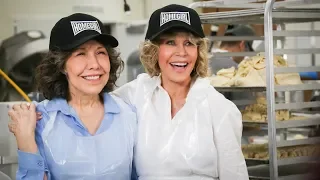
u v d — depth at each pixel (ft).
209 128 7.13
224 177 7.21
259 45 13.97
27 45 16.05
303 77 13.61
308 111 11.26
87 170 6.58
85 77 6.68
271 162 9.34
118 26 16.21
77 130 6.73
